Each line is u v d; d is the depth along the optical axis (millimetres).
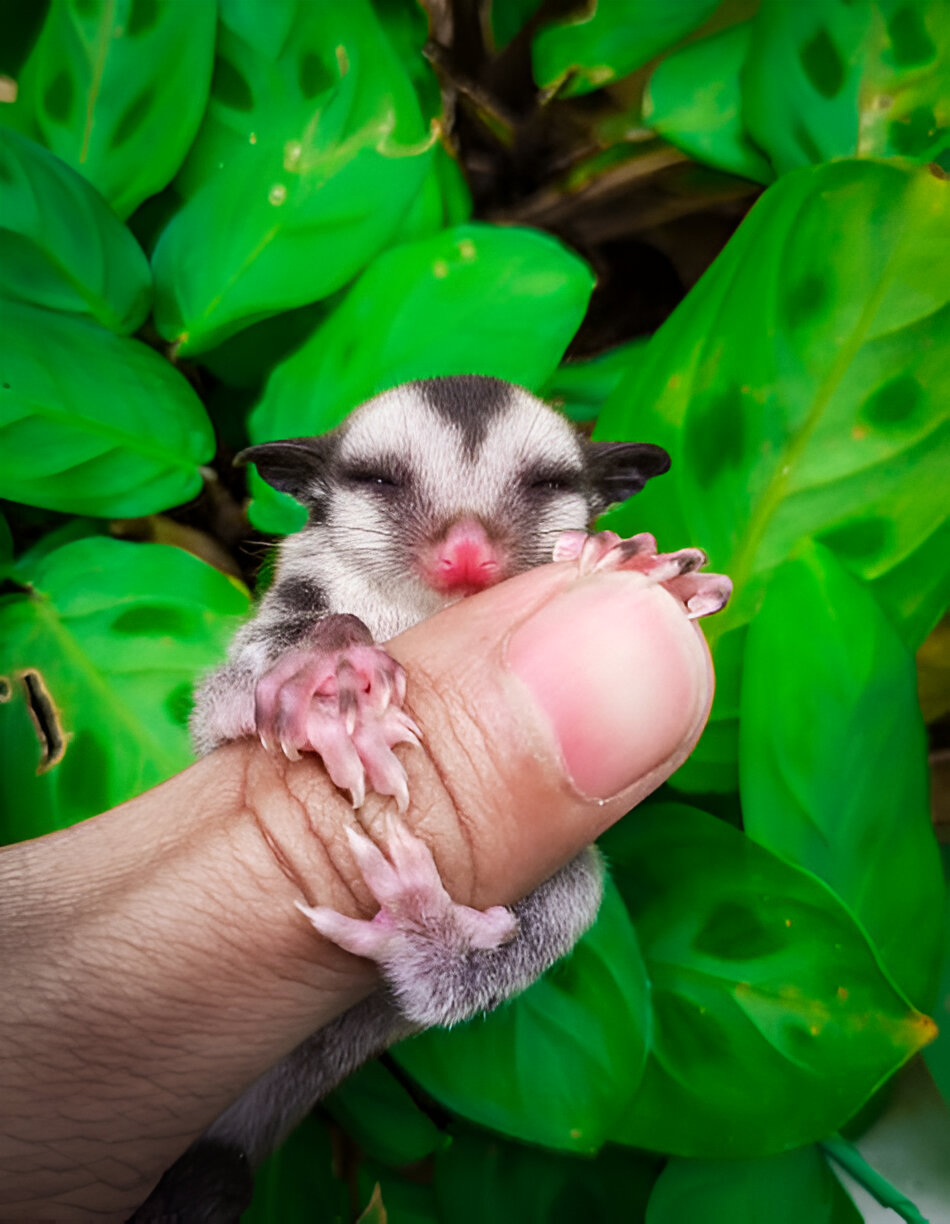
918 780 141
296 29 154
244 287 152
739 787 144
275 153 154
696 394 147
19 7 157
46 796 143
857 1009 138
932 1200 151
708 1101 140
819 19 151
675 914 144
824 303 143
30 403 146
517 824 125
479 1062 144
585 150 170
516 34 167
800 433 144
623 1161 150
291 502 161
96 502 150
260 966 122
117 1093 120
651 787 128
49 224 149
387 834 123
